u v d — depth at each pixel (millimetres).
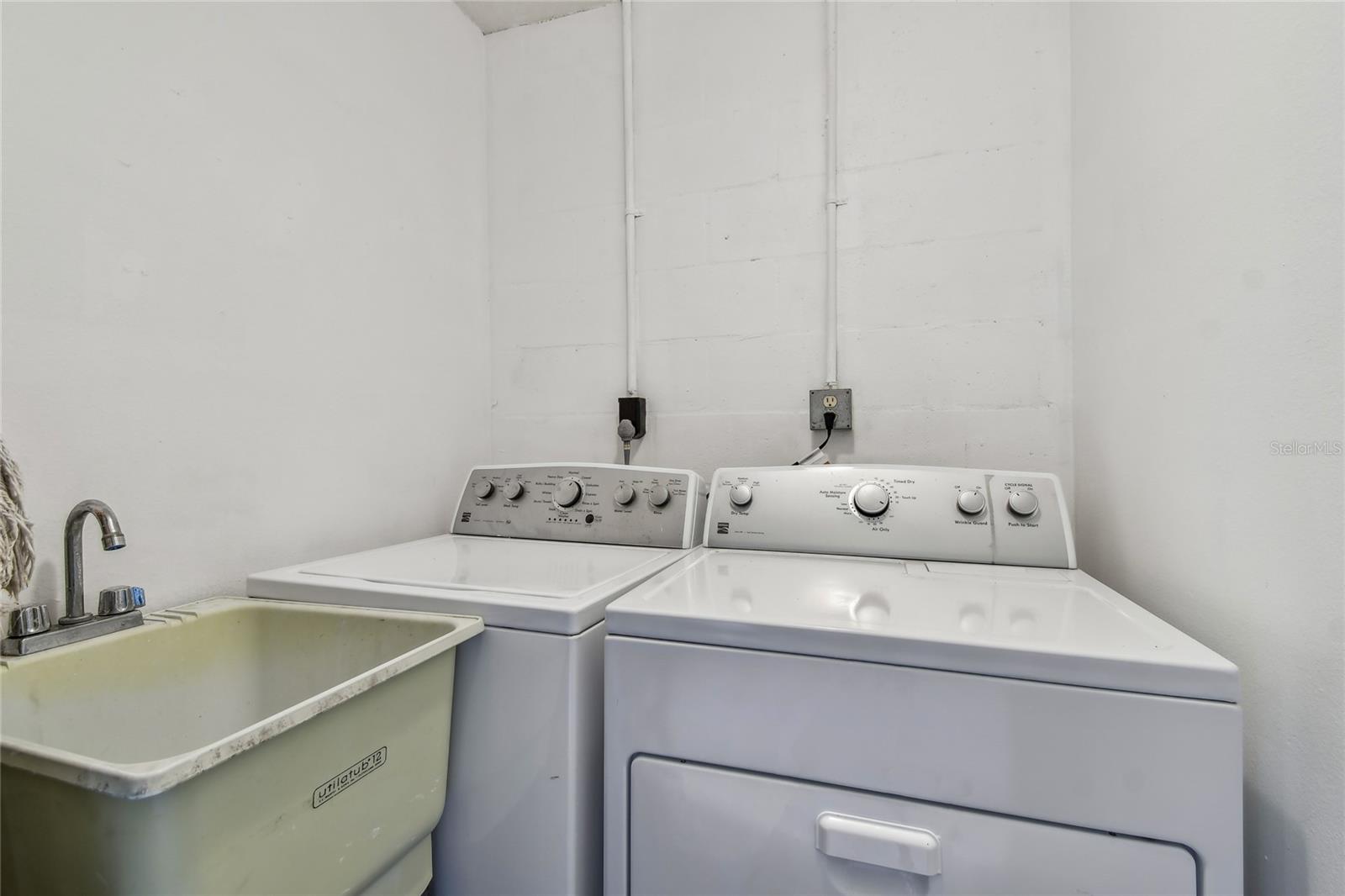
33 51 745
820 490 1121
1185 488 766
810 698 624
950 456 1335
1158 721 527
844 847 599
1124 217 969
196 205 935
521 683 753
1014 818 564
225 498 974
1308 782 546
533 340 1682
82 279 790
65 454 771
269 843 539
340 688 586
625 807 693
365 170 1283
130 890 466
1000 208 1302
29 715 653
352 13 1255
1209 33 714
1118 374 996
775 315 1469
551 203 1666
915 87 1359
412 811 712
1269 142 603
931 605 721
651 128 1569
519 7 1617
